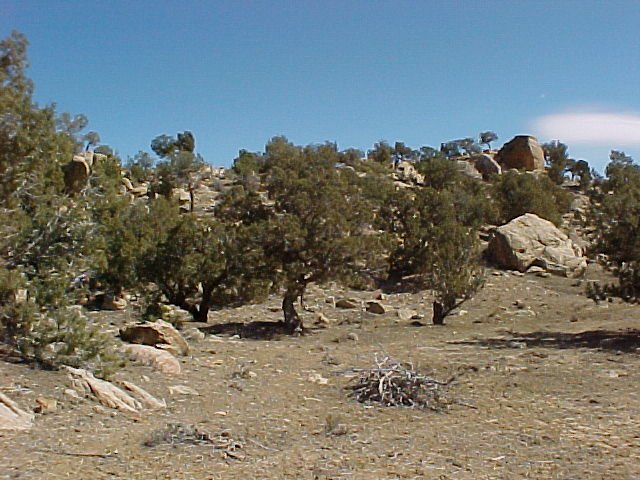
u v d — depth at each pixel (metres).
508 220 43.44
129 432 8.73
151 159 60.34
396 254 33.25
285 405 10.94
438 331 22.44
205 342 18.97
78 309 12.08
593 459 7.93
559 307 27.98
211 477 7.01
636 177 21.52
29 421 8.77
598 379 13.31
